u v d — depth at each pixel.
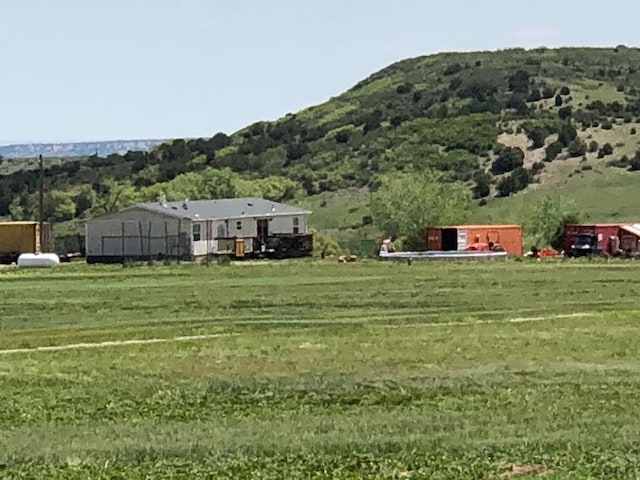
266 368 29.61
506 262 78.38
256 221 94.56
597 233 87.31
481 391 25.08
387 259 81.88
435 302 49.09
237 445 18.14
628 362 30.16
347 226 121.00
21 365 30.45
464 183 137.12
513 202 125.81
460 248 89.38
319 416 22.23
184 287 57.38
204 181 129.50
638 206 117.88
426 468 15.97
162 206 91.25
